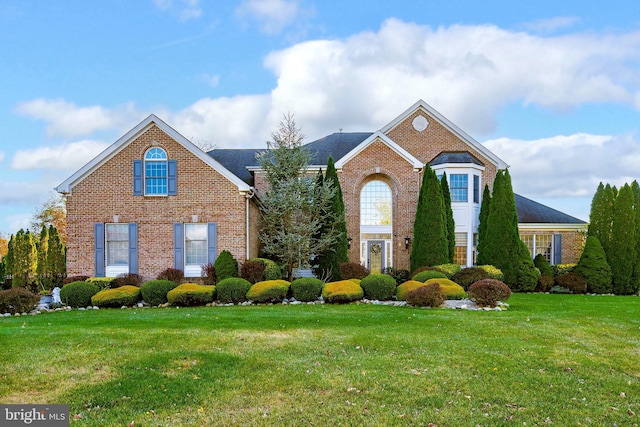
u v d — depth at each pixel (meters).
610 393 7.44
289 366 8.48
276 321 12.74
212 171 21.84
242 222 21.75
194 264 21.81
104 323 12.62
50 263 25.22
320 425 6.18
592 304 17.98
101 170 21.81
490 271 22.78
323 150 28.94
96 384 7.46
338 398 7.07
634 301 19.61
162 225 21.75
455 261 26.73
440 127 29.70
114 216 21.70
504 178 24.83
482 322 12.70
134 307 17.42
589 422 6.34
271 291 17.41
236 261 21.08
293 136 24.25
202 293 17.39
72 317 14.11
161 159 21.89
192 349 9.50
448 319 13.09
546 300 19.56
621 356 9.59
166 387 7.39
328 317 13.41
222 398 7.02
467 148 29.58
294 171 23.97
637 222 25.84
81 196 21.73
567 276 24.64
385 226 27.25
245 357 8.98
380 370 8.32
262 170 25.62
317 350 9.59
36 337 10.32
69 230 21.67
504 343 10.34
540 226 29.27
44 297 20.22
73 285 17.50
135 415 6.39
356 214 26.78
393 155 26.69
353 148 28.42
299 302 17.83
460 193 26.92
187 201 21.80
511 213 24.53
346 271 22.11
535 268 24.50
